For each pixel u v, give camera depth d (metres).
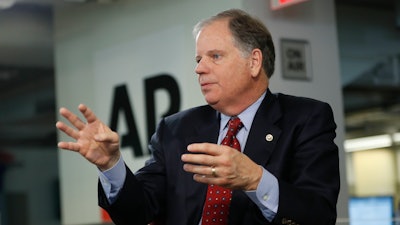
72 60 6.71
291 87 4.97
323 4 5.21
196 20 5.39
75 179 6.76
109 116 6.27
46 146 9.95
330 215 2.05
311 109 2.20
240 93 2.19
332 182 2.10
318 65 5.13
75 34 6.67
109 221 6.30
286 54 4.97
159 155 2.32
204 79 2.18
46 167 10.09
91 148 2.03
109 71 6.27
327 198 2.04
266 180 1.94
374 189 8.45
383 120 8.06
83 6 6.55
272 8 4.95
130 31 6.05
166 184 2.29
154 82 5.80
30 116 9.57
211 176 1.87
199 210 2.17
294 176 2.13
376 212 6.27
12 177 10.91
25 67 8.57
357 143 8.45
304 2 5.12
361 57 7.12
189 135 2.29
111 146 2.04
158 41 5.76
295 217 1.97
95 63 6.43
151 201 2.25
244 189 1.93
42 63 8.38
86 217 6.62
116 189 2.13
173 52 5.61
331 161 2.13
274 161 2.13
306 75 5.05
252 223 2.09
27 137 9.84
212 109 2.34
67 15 6.76
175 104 5.59
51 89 8.98
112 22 6.25
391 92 7.46
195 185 2.20
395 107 7.72
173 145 2.29
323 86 5.12
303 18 5.10
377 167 8.55
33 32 7.53
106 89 6.31
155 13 5.79
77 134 2.03
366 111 7.79
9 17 7.26
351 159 8.56
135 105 6.00
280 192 1.95
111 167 2.08
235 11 2.22
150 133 5.84
